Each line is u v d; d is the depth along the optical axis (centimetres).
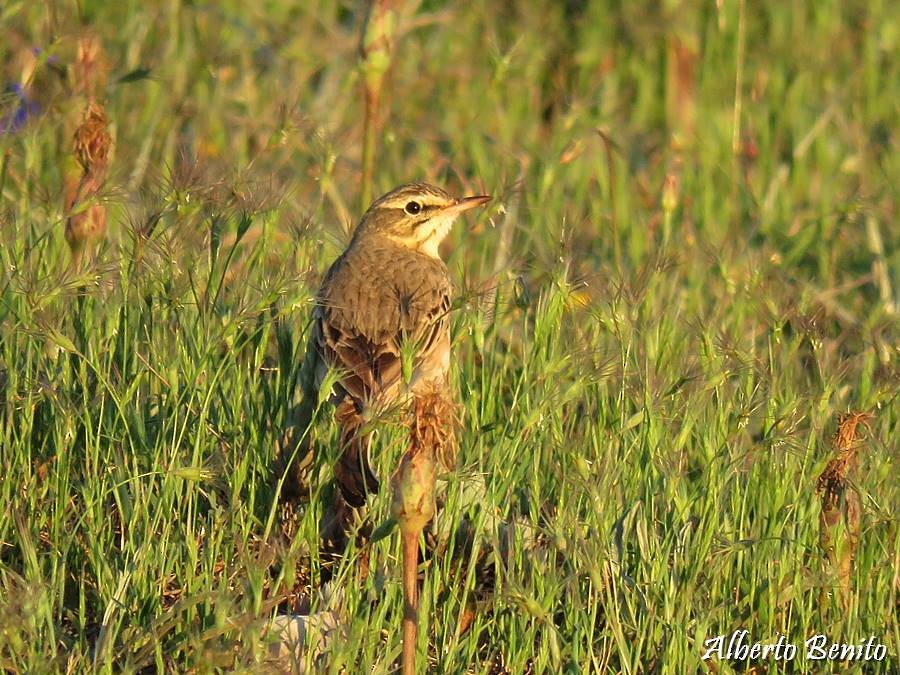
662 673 980
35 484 1055
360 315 1230
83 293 1075
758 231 1727
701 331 1128
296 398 1184
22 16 1705
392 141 1712
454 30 2152
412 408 831
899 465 1090
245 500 1101
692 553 1018
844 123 2005
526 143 1880
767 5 2244
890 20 2202
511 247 1539
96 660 895
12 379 1068
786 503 1088
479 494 1099
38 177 1370
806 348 1403
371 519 1095
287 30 2084
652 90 2138
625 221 1711
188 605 897
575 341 1120
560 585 969
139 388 1112
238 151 1708
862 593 1065
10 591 909
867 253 1700
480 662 1023
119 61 1855
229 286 1170
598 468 1060
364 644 951
